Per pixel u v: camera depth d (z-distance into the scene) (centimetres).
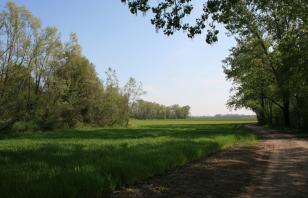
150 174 1333
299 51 3669
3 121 5016
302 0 2538
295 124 5512
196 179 1281
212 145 2317
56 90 6022
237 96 6694
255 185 1177
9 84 5119
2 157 1656
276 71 4788
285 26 3675
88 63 7150
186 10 1434
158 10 1444
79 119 7362
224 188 1127
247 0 2180
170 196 1014
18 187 884
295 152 2242
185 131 5125
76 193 915
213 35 1570
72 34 6688
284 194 1041
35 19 5359
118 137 3644
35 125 5625
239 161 1805
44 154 1745
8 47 5106
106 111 7988
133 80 8688
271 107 7081
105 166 1231
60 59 6431
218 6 1505
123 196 1008
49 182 933
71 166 1283
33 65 5478
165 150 1905
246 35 4712
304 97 4653
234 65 5500
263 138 3728
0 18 5078
